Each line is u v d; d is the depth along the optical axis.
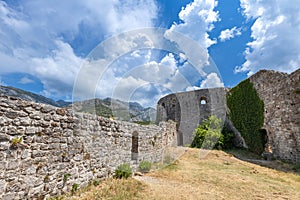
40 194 3.52
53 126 3.93
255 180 6.25
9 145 3.08
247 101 13.51
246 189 5.28
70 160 4.30
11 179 3.06
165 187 5.14
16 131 3.20
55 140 3.95
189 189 5.07
